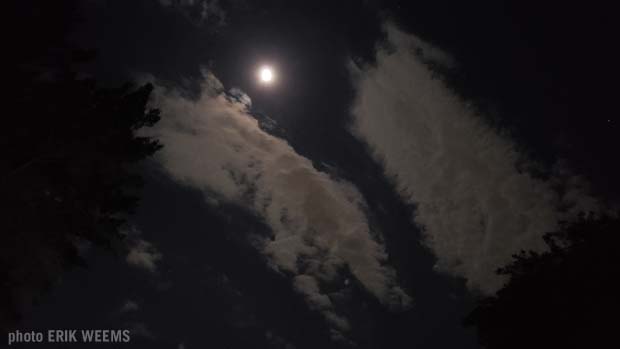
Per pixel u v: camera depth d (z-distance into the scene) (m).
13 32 6.35
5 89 6.22
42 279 6.91
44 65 6.76
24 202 6.47
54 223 6.84
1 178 6.27
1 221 6.31
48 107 6.49
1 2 6.27
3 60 6.26
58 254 7.01
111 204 7.34
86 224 7.17
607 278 7.18
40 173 6.58
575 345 6.99
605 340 6.73
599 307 6.98
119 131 7.10
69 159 6.71
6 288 6.50
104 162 7.04
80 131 6.70
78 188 6.94
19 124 6.26
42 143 6.45
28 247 6.59
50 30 6.70
